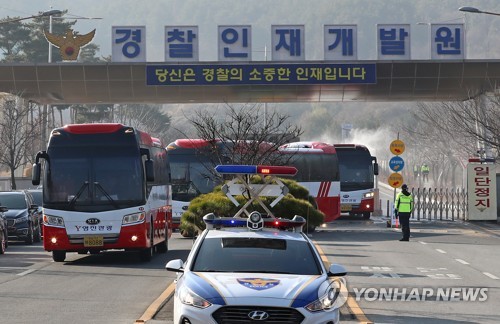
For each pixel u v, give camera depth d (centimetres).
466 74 5969
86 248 2967
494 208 5738
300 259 1517
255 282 1408
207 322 1346
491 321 1844
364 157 6088
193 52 5872
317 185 5256
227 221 1638
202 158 4847
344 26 5875
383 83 5988
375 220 6084
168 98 6112
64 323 1766
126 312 1911
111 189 2986
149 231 3078
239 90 6003
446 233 4744
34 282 2478
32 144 7394
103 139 3023
